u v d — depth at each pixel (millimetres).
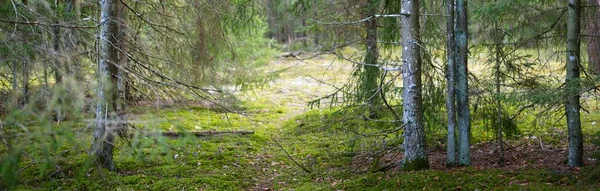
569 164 7375
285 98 16828
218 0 9844
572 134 7316
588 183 6273
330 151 9656
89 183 7516
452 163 7797
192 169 8609
